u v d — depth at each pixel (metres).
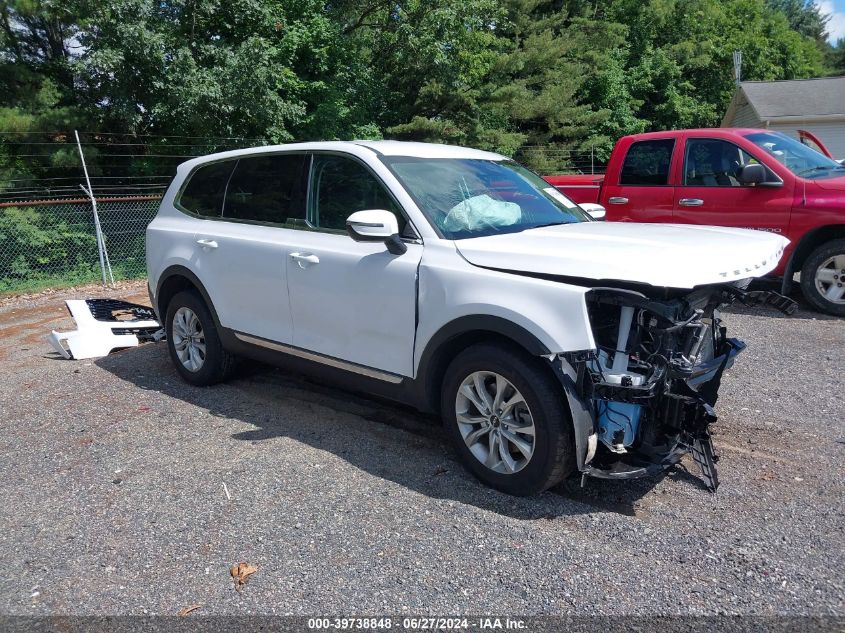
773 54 36.50
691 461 3.91
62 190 14.32
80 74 13.85
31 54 15.28
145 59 12.86
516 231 4.07
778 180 7.25
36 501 3.71
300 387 5.45
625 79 29.77
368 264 4.05
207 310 5.33
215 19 14.75
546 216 4.42
